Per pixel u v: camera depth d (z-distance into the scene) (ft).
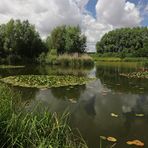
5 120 9.83
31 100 20.97
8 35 91.40
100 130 13.91
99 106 19.52
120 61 134.51
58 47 102.58
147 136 13.15
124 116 16.75
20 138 9.33
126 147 11.69
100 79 38.19
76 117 16.33
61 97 22.77
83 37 104.88
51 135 9.75
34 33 97.35
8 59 84.23
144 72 49.11
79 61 80.18
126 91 26.43
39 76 38.11
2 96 14.32
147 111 18.15
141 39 186.09
